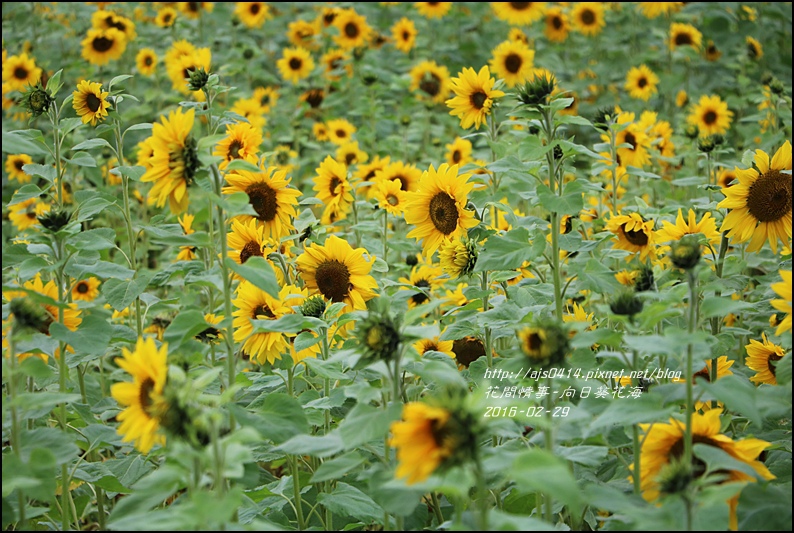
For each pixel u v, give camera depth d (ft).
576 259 14.70
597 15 43.73
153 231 16.12
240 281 15.42
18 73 30.17
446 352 15.81
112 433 12.62
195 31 46.06
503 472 11.43
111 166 29.68
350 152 28.60
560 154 15.43
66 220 12.58
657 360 13.44
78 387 16.65
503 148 17.98
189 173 10.89
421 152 34.22
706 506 8.73
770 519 9.77
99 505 14.39
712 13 43.55
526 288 15.90
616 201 21.83
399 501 9.23
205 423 8.60
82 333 11.85
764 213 14.39
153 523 8.65
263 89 38.81
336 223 21.33
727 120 30.17
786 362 10.66
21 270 12.16
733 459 9.42
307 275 15.64
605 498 9.20
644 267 12.12
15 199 15.75
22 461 10.12
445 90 36.09
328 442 10.14
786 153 14.34
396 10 50.44
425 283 18.95
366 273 15.72
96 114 17.46
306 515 14.12
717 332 15.10
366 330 9.84
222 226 11.46
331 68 40.19
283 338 14.08
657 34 40.78
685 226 15.64
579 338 9.85
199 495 8.48
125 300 14.56
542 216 19.27
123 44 35.24
